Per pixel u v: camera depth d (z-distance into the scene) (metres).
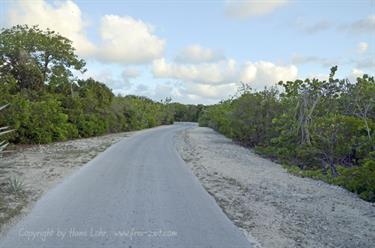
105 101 40.38
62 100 32.00
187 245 5.86
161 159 17.05
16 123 20.39
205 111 79.12
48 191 9.20
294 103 20.58
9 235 5.93
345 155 16.02
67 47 38.75
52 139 25.47
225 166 16.14
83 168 13.29
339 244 6.45
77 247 5.52
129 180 11.14
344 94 18.34
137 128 53.47
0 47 31.05
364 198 10.97
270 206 8.96
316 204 9.55
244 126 28.22
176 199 8.91
